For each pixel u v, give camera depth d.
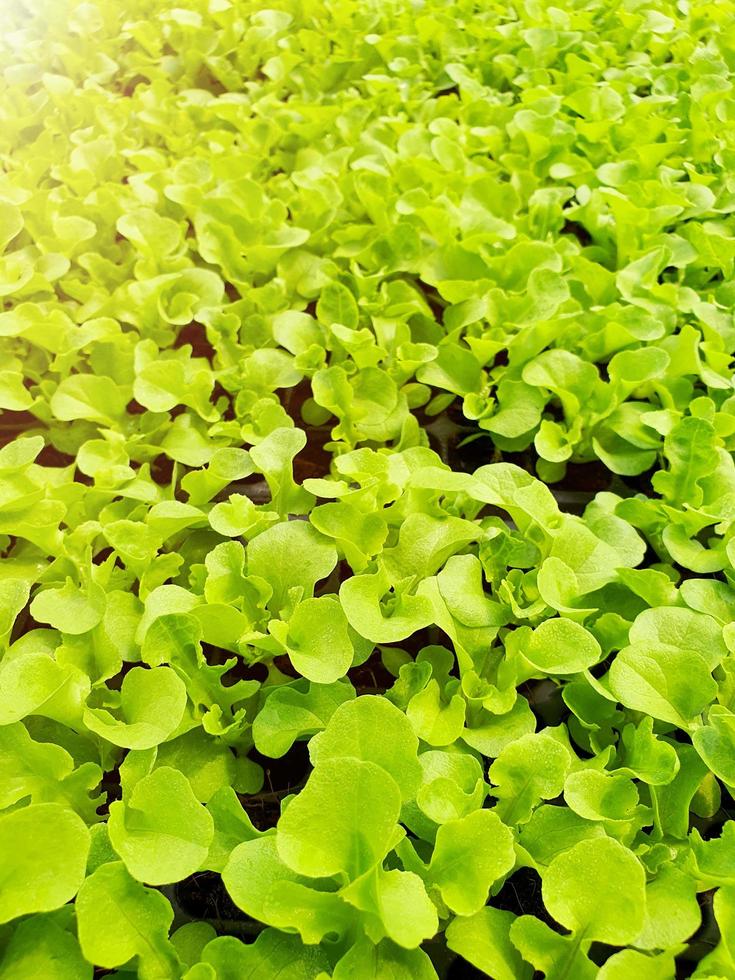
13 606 0.25
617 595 0.27
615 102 0.48
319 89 0.54
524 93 0.48
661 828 0.22
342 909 0.19
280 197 0.43
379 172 0.41
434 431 0.37
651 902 0.20
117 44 0.56
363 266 0.40
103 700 0.24
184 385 0.33
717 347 0.35
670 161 0.46
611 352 0.36
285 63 0.53
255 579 0.26
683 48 0.55
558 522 0.27
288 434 0.30
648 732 0.23
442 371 0.35
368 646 0.25
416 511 0.29
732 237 0.42
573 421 0.33
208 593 0.25
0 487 0.28
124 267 0.40
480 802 0.21
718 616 0.26
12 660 0.23
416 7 0.60
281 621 0.24
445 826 0.20
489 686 0.24
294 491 0.30
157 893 0.20
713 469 0.29
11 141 0.49
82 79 0.54
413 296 0.38
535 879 0.24
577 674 0.25
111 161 0.46
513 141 0.47
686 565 0.28
